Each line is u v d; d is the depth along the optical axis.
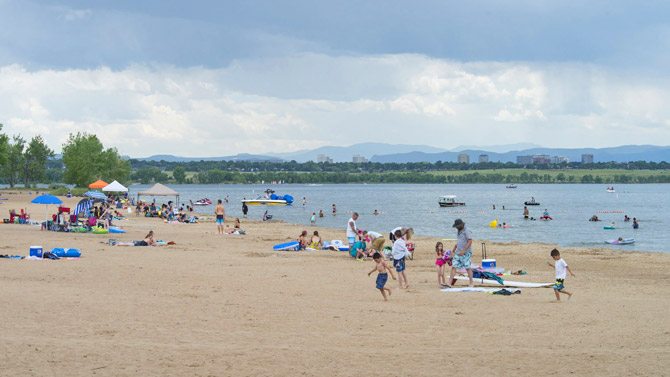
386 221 68.25
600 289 18.75
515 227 58.47
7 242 29.41
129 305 14.17
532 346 10.90
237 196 168.25
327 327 12.40
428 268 24.11
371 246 27.02
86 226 38.56
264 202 112.44
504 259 28.39
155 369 9.05
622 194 181.50
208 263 23.88
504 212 87.06
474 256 29.81
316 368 9.33
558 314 14.09
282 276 20.66
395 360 9.84
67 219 39.44
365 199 142.38
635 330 12.32
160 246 30.91
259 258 26.25
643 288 19.02
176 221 54.19
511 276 22.02
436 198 147.88
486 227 58.94
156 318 12.80
